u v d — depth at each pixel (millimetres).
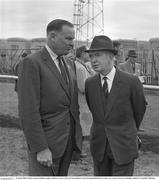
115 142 3301
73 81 3291
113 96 3291
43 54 3156
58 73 3150
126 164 3340
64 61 3303
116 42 7266
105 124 3336
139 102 3371
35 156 3172
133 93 3338
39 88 3074
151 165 5816
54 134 3129
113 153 3287
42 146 3027
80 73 5594
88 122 5914
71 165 5848
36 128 3021
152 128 6926
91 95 3391
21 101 3057
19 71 3145
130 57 7262
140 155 6266
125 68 7176
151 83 15430
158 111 7035
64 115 3176
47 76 3094
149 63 16000
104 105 3328
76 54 5754
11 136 7664
